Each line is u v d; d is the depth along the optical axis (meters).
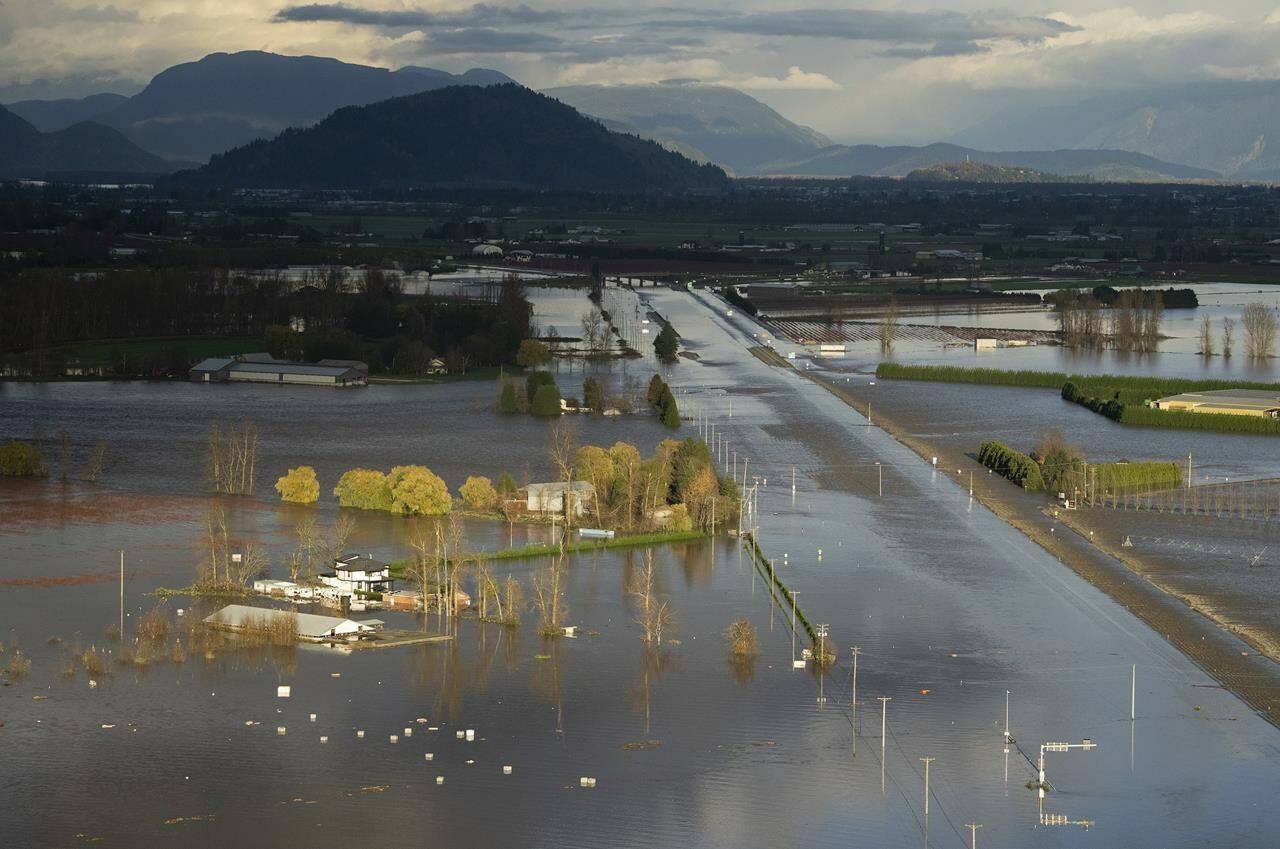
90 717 190.88
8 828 161.88
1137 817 168.62
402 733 188.12
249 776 175.38
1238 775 179.75
